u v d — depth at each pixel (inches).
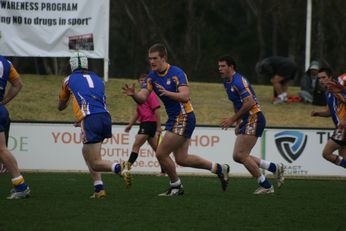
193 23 5334.6
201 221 1161.4
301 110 2512.3
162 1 5260.8
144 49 5093.5
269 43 5748.0
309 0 2751.0
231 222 1159.0
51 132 1952.5
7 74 1355.8
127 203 1339.8
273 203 1387.8
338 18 4918.8
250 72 5659.5
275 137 1990.7
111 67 5285.4
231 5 6077.8
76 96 1337.4
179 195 1476.4
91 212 1225.4
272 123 2364.7
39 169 1950.1
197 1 5674.2
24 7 2433.6
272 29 5713.6
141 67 5059.1
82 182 1701.5
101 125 1330.0
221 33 5861.2
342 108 1635.1
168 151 1417.3
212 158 1975.9
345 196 1540.4
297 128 1996.8
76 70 1371.8
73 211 1231.5
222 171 1482.5
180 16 5541.3
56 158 1953.7
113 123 1951.3
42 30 2442.2
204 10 5664.4
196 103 2529.5
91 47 2481.5
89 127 1321.4
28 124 1947.6
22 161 1946.4
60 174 1889.8
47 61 4771.2
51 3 2442.2
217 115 2409.0
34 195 1437.0
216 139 1977.1
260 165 1565.0
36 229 1067.3
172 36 5467.5
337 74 4864.7
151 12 5236.2
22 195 1375.5
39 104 2407.7
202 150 1969.7
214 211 1266.0
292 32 5054.1
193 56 5123.0
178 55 5123.0
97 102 1341.0
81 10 2456.9
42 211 1224.8
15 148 1945.1
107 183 1700.3
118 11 5255.9
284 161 1994.3
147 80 1392.7
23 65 5108.3
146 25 5246.1
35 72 5132.9
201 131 1971.0
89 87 1344.7
